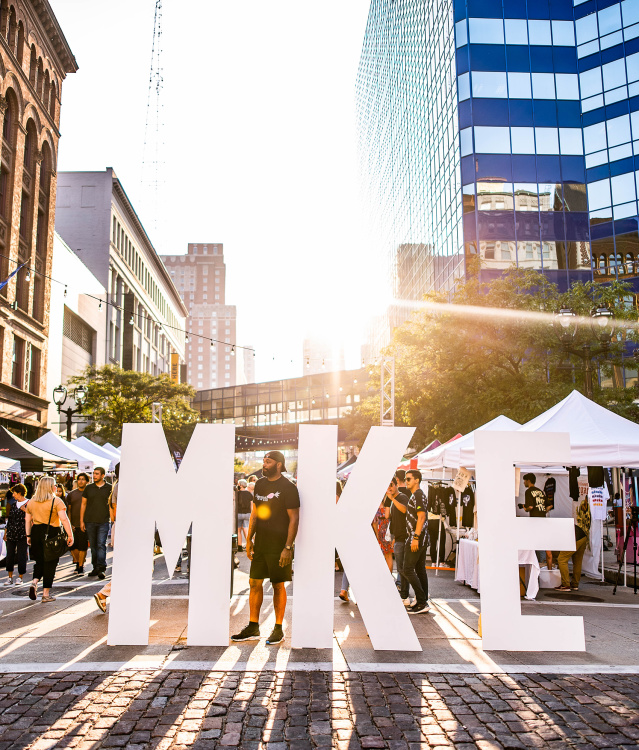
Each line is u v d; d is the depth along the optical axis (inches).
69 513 484.7
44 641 271.6
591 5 1445.6
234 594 400.2
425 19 1841.8
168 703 195.8
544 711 193.2
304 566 267.7
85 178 2166.6
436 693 208.2
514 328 834.2
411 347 959.0
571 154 1414.9
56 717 184.1
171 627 299.6
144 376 1535.4
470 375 864.9
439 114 1654.8
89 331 1915.6
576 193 1403.8
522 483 456.8
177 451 518.6
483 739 172.7
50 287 1395.2
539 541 270.2
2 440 730.2
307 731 176.2
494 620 264.1
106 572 493.0
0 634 284.7
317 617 265.1
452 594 399.5
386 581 265.4
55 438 837.2
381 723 182.4
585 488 446.9
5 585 428.8
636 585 424.5
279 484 272.5
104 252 2127.2
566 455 277.9
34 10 1278.3
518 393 824.9
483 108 1416.1
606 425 419.2
